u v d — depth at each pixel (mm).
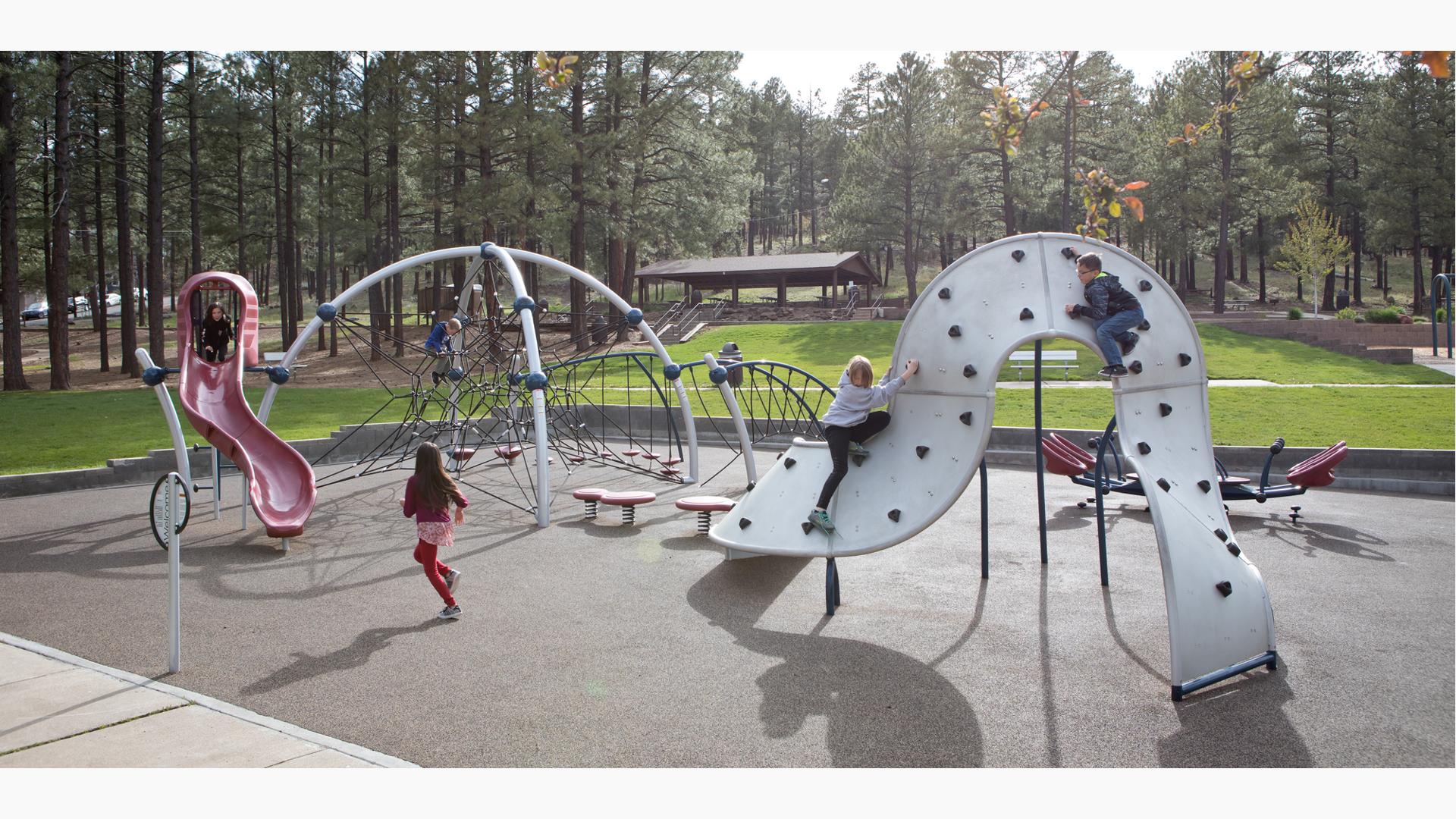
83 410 23141
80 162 33969
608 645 6645
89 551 9859
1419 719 5156
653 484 14547
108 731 5062
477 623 7230
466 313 15391
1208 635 5629
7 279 29266
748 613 7469
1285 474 13852
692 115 41188
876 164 57125
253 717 5281
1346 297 50875
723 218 41844
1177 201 48219
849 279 56844
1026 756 4754
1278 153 53000
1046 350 31922
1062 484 13867
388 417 22125
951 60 45062
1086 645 6535
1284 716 5227
